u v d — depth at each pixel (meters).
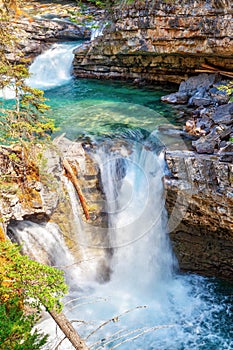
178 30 8.95
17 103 6.50
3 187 6.52
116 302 7.08
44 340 4.17
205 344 6.31
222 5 7.89
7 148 6.89
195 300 7.24
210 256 7.53
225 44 8.20
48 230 7.05
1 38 6.73
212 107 8.85
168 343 6.31
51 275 4.46
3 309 4.21
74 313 6.72
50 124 6.58
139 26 9.77
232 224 6.74
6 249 4.80
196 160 6.61
